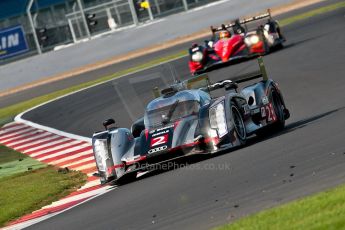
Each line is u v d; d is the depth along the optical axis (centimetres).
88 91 8856
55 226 3216
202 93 3981
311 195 2464
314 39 8219
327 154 3095
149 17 12588
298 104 5197
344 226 1994
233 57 7631
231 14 11788
